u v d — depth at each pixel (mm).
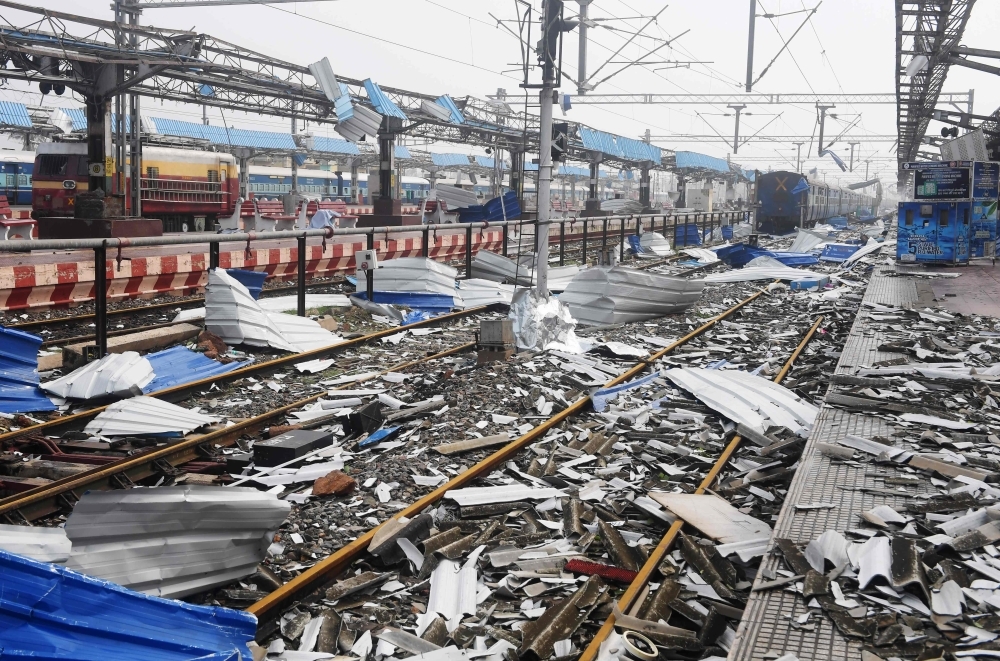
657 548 6129
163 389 10727
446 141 48344
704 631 5023
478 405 10234
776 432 9094
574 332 15039
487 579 5945
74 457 8047
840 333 17031
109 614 4094
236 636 4645
